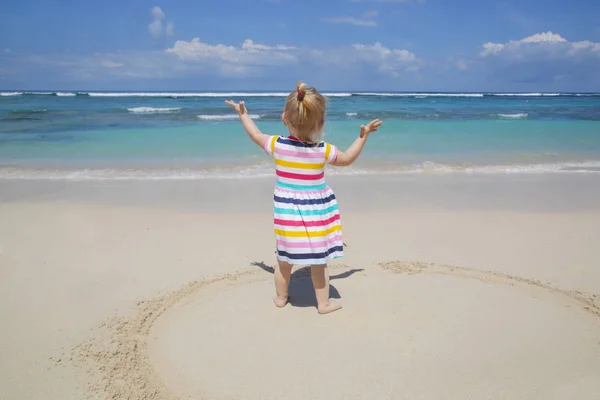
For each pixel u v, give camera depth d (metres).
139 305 3.61
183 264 4.42
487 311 3.45
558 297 3.72
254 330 3.19
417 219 5.96
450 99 53.69
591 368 2.78
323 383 2.64
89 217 5.93
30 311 3.51
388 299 3.62
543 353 2.92
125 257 4.59
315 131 3.24
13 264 4.38
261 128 15.77
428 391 2.58
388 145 12.65
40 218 5.86
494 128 17.25
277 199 3.31
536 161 10.52
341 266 4.36
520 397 2.53
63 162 9.82
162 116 21.12
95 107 26.97
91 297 3.74
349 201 6.86
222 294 3.76
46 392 2.60
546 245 5.01
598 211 6.43
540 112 27.52
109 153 11.00
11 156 10.43
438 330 3.17
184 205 6.56
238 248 4.85
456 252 4.77
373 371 2.75
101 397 2.55
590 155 11.37
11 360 2.89
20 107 26.33
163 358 2.90
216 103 33.50
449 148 12.27
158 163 9.84
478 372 2.74
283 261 3.37
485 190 7.68
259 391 2.58
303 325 3.25
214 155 10.87
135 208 6.38
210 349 2.98
